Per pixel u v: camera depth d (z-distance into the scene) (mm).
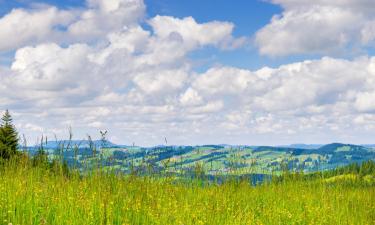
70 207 15727
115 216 15922
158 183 19906
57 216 14922
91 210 15695
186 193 20500
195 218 16859
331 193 26609
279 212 21188
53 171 19141
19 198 15938
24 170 18875
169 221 16312
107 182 18766
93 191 17875
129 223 15406
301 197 24656
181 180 21156
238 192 22938
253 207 21578
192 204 18984
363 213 24750
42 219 13977
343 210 24062
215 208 19016
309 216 21734
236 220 18109
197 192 20938
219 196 21094
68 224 14438
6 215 14500
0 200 15492
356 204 26172
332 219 22250
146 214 16781
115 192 18281
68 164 19172
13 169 19516
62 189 17516
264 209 21188
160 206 17297
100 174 19047
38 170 18984
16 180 18094
